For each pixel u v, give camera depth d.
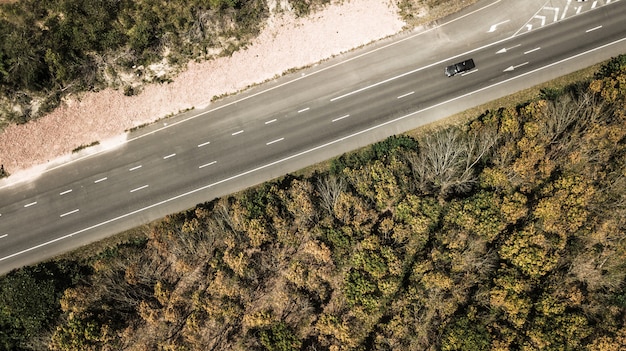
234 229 72.69
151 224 76.62
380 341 66.75
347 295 67.12
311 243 69.62
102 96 77.25
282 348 66.00
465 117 77.31
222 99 78.00
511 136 72.69
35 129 77.00
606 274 68.19
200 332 69.62
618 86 72.19
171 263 74.19
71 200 77.06
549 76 77.75
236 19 76.75
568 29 78.25
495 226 67.12
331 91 78.00
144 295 72.00
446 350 64.31
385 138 77.06
